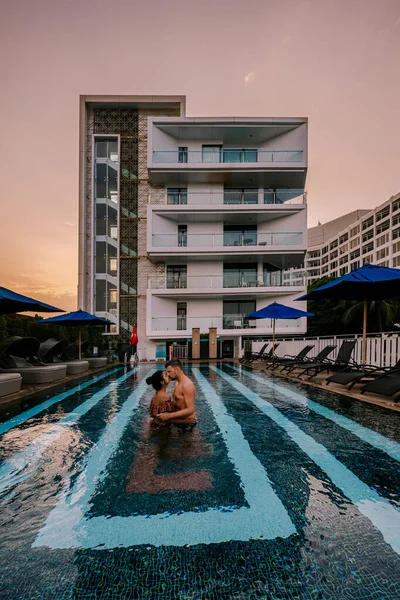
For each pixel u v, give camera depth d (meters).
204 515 2.18
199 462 3.11
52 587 1.57
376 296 8.01
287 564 1.71
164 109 22.58
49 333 15.98
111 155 22.56
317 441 3.71
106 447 3.56
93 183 22.00
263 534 1.98
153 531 2.02
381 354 8.69
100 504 2.34
